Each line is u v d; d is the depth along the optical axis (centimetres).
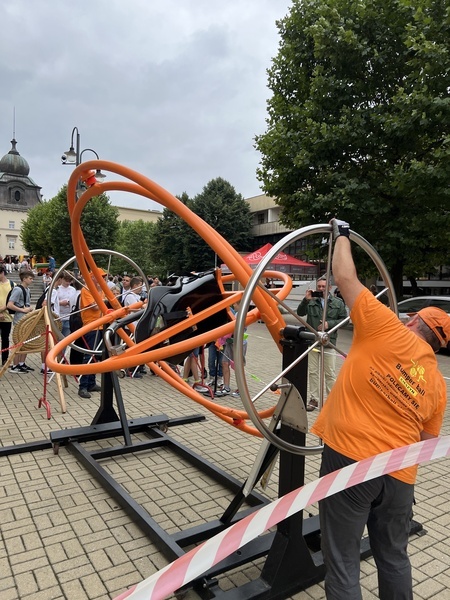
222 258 255
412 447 178
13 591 236
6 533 289
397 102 1055
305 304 602
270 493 355
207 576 236
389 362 183
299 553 236
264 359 961
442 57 991
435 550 282
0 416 519
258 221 4006
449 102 988
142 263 4953
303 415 228
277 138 1288
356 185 1142
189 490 354
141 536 289
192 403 596
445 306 1133
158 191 264
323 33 1142
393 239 1188
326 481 174
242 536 179
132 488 356
